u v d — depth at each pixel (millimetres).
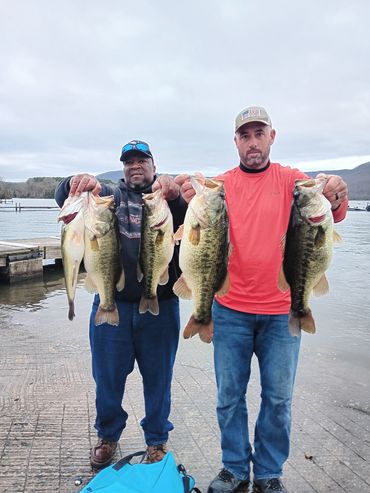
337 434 4215
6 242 16469
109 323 3367
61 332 8070
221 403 3408
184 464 3658
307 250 3117
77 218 3236
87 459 3664
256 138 3311
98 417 3643
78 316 9633
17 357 6395
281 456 3330
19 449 3789
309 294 3184
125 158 3658
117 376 3582
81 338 7590
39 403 4707
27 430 4113
